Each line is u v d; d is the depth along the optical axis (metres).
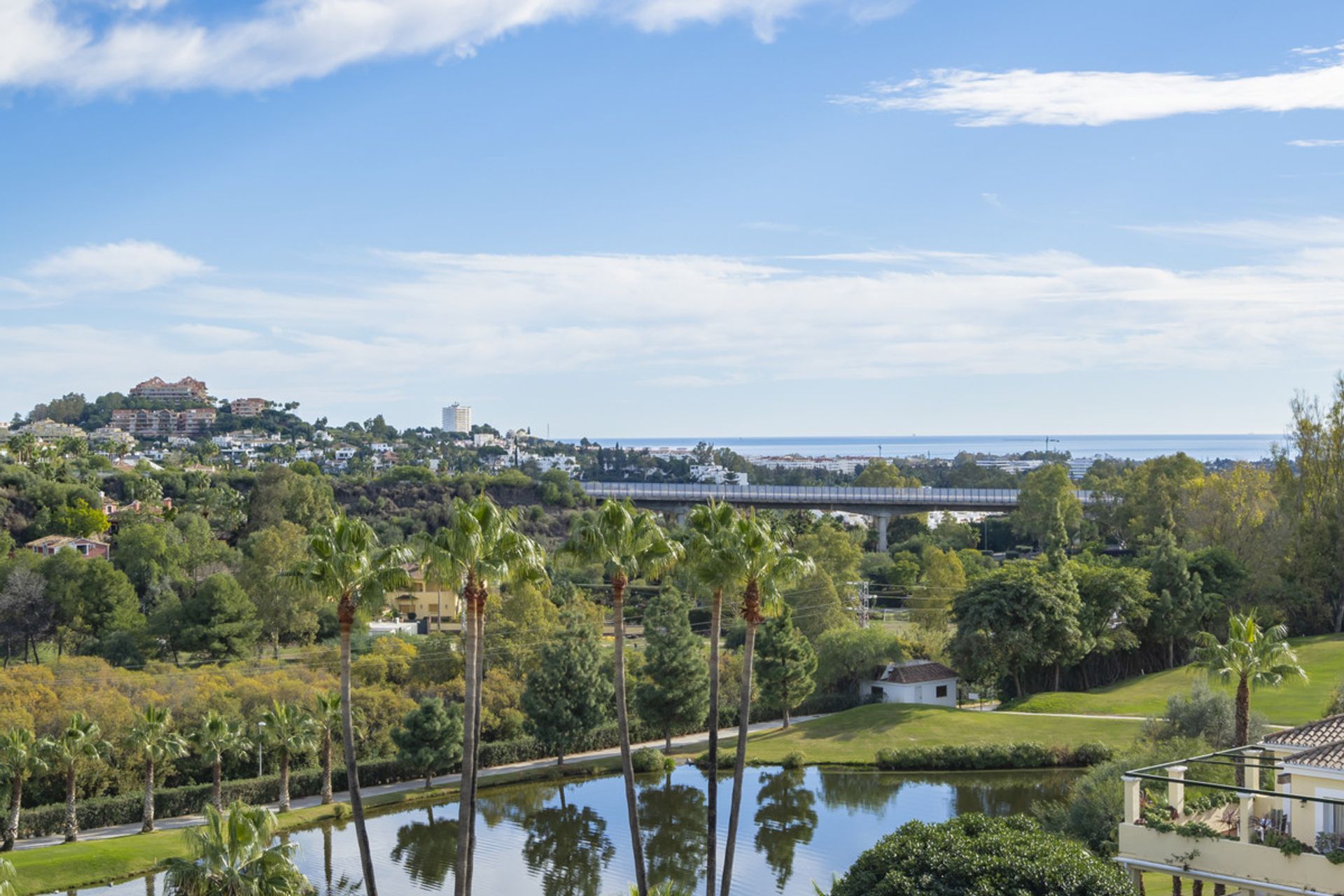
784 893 49.19
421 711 69.81
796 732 82.44
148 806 60.72
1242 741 54.16
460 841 37.53
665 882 41.12
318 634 109.44
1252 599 103.81
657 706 78.31
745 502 195.88
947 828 33.62
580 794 69.06
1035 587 87.44
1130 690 89.19
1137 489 152.12
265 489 155.38
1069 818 48.38
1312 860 30.06
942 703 94.06
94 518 150.25
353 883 51.75
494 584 39.22
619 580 42.03
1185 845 32.47
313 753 71.69
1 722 62.88
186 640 96.81
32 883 51.16
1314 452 107.69
